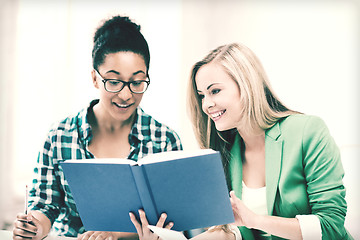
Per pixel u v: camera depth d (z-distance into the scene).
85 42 3.17
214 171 1.19
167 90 2.93
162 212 1.22
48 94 3.24
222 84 1.65
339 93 2.46
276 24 2.63
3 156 3.08
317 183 1.50
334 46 2.50
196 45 2.86
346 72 2.47
